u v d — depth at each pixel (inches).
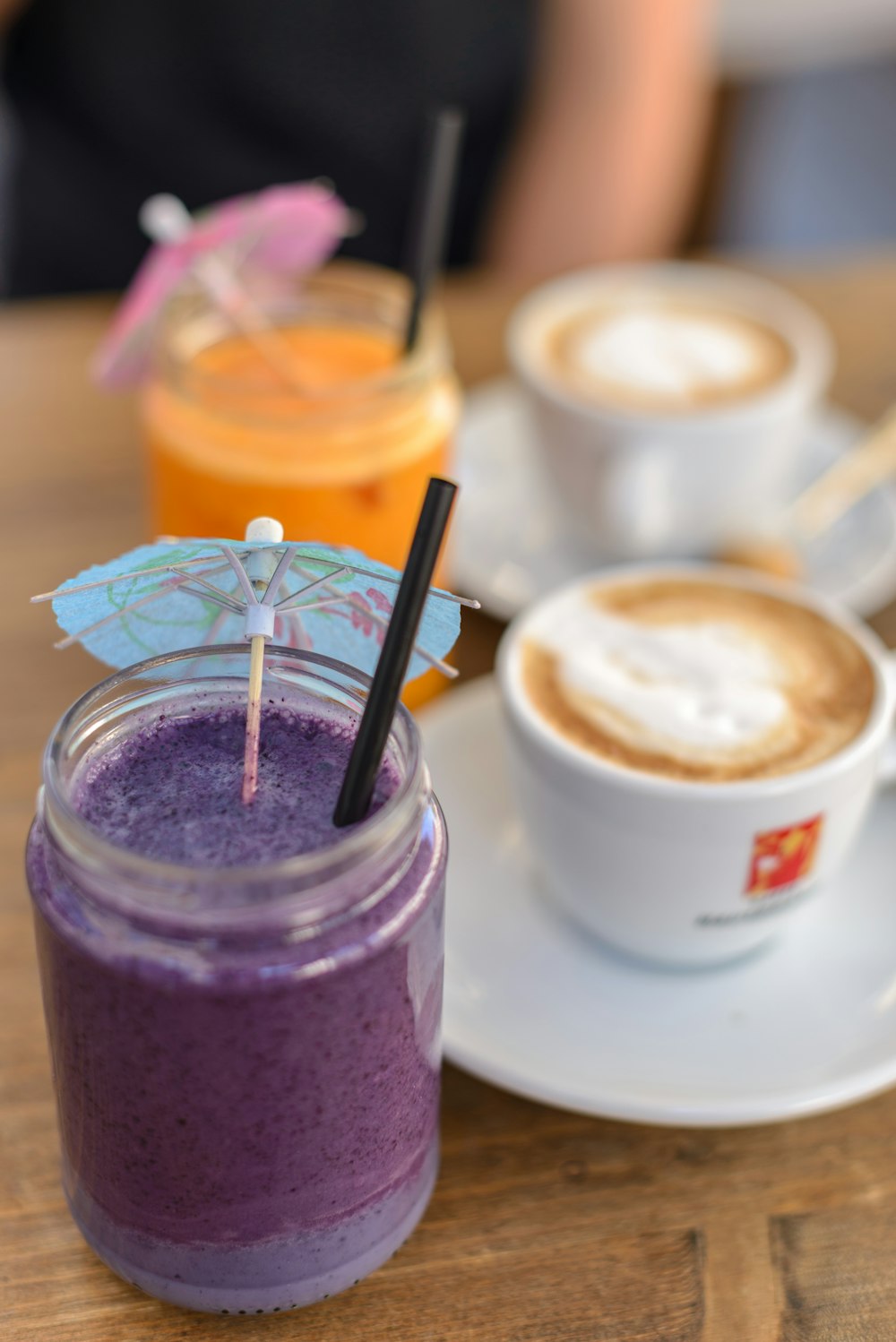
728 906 25.9
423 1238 23.3
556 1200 23.9
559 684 27.4
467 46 62.4
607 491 38.9
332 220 34.4
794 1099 23.5
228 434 31.5
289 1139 19.4
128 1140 19.7
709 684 27.3
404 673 18.6
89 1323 22.0
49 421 44.4
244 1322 22.0
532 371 39.9
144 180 64.3
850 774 25.3
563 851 26.5
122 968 18.0
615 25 64.2
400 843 18.8
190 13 60.6
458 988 26.5
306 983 18.1
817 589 37.9
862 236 124.8
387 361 35.6
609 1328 22.0
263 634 19.3
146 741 21.1
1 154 75.3
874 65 148.7
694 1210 23.7
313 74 61.8
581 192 67.8
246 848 19.1
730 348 42.6
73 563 38.5
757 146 114.1
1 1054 26.1
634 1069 24.9
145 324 33.2
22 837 30.5
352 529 32.1
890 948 27.6
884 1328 22.0
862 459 41.8
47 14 62.5
